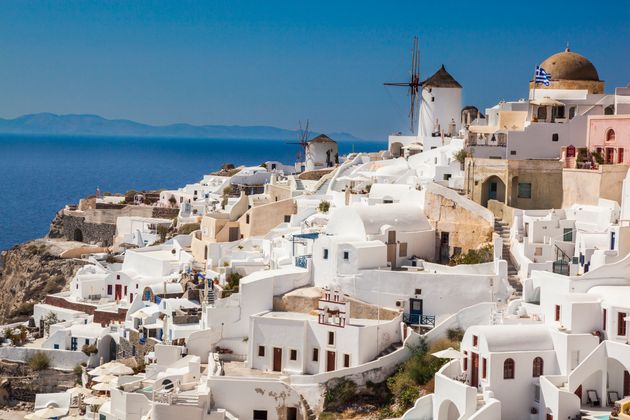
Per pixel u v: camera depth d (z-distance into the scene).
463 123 138.88
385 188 110.00
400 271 90.69
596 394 72.25
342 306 85.44
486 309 83.12
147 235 144.88
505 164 100.06
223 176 174.00
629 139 96.12
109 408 88.31
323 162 172.38
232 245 116.69
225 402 83.69
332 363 86.06
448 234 98.81
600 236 86.31
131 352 100.12
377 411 80.06
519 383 73.19
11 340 109.25
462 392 70.50
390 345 86.38
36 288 141.00
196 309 99.62
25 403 102.81
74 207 172.50
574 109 111.12
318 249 94.31
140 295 108.06
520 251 90.69
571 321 74.38
